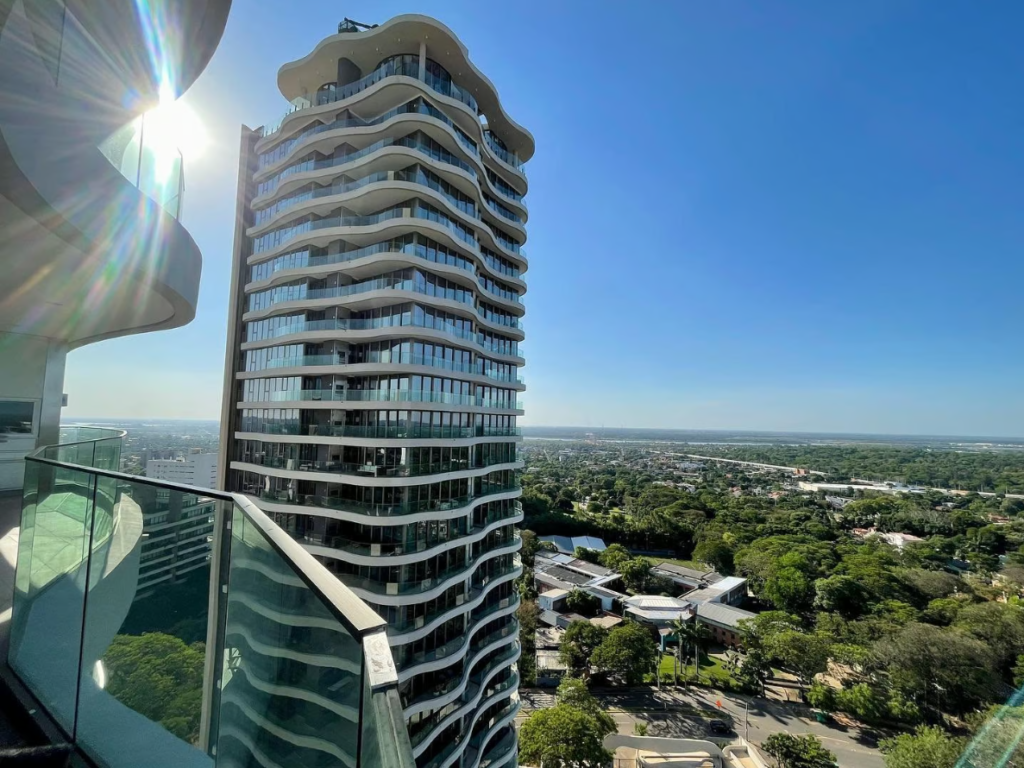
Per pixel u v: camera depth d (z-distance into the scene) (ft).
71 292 34.60
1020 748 109.50
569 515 339.16
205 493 12.09
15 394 45.29
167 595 12.22
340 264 81.35
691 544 303.48
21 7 19.77
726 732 131.54
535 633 170.30
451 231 81.61
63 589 14.33
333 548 72.64
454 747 71.82
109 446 32.73
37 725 12.88
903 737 113.91
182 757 10.98
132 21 27.43
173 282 31.73
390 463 74.02
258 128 99.76
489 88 94.27
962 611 170.40
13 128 18.71
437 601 73.77
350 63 88.79
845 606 195.31
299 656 8.64
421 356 78.43
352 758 7.06
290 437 80.89
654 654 160.35
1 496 42.55
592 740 104.32
